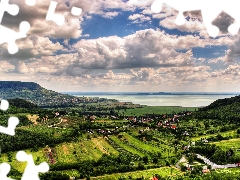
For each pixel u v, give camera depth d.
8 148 175.50
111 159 172.75
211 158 167.88
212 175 133.38
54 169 155.88
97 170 150.38
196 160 169.38
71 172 153.12
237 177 130.25
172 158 174.25
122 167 152.50
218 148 175.75
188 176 136.00
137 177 143.25
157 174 144.62
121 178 141.88
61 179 140.00
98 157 180.25
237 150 172.50
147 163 167.25
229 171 141.25
